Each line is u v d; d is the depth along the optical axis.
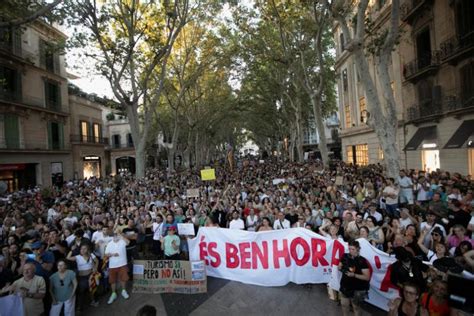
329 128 63.41
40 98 28.44
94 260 6.70
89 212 11.27
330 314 5.76
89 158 36.28
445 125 17.25
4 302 5.11
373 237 6.84
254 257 7.21
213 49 26.72
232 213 9.57
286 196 12.13
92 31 17.19
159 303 6.55
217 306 6.29
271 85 33.12
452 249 5.86
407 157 21.80
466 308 3.84
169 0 17.83
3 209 13.12
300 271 6.83
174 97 36.06
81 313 6.30
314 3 16.05
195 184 18.38
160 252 8.68
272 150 67.62
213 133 47.97
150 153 56.84
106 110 52.91
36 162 27.36
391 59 23.08
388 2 21.91
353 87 30.78
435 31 17.66
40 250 6.41
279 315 5.81
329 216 8.37
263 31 22.00
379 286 5.75
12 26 8.01
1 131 23.94
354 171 20.97
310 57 25.89
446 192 9.66
